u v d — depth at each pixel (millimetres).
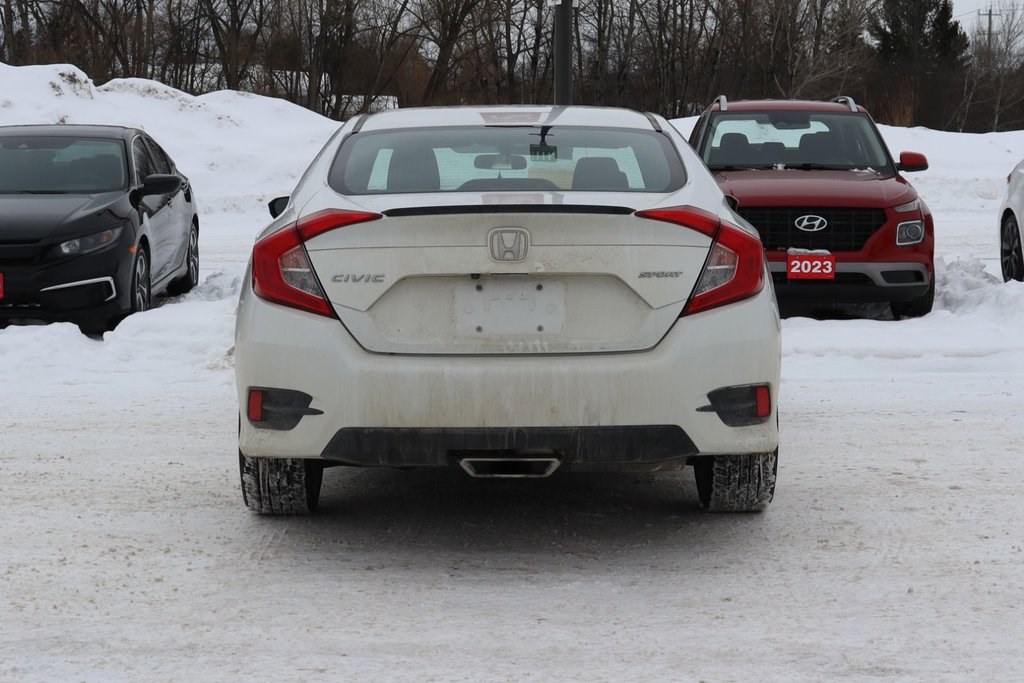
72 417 7070
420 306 4211
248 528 4852
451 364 4156
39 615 3865
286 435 4262
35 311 9562
